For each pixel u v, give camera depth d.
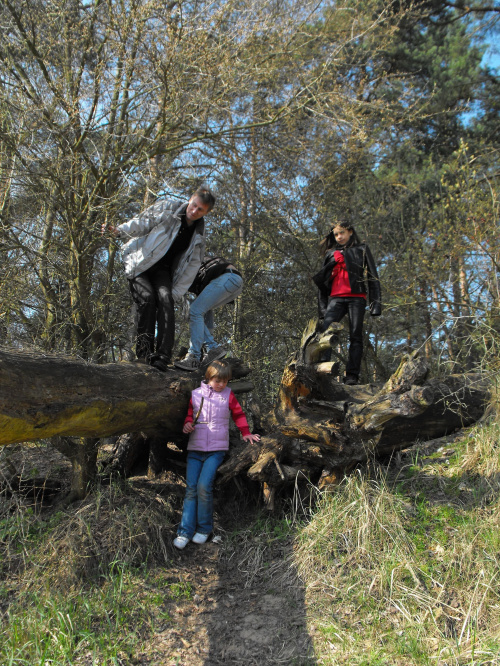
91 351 4.21
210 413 3.58
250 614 2.88
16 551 3.34
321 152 6.60
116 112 4.59
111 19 4.22
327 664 2.51
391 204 7.86
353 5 6.82
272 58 5.57
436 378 4.45
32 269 4.31
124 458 4.09
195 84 4.57
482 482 3.62
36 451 4.71
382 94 8.59
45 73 4.13
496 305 5.05
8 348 2.84
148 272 3.81
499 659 2.39
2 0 4.12
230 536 3.57
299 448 3.69
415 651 2.52
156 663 2.54
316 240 7.34
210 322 4.52
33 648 2.56
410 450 4.43
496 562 2.92
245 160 6.35
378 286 4.67
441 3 9.92
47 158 3.92
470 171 6.13
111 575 3.08
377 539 3.19
